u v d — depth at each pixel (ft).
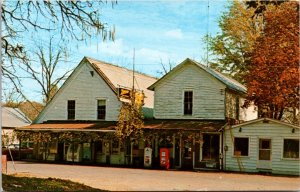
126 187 65.00
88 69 131.44
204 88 114.73
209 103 113.80
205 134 109.91
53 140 128.57
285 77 101.19
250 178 85.10
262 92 105.09
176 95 117.91
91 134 120.47
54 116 135.64
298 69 101.24
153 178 81.46
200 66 115.14
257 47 107.96
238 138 105.19
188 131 106.73
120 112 115.34
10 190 51.80
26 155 139.85
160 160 109.19
